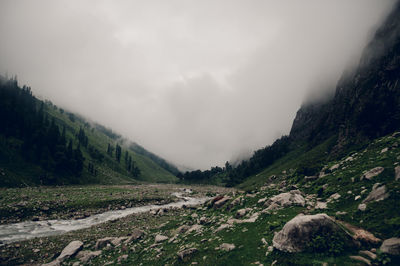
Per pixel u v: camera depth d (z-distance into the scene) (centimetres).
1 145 10562
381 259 1015
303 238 1277
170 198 8881
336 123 13462
